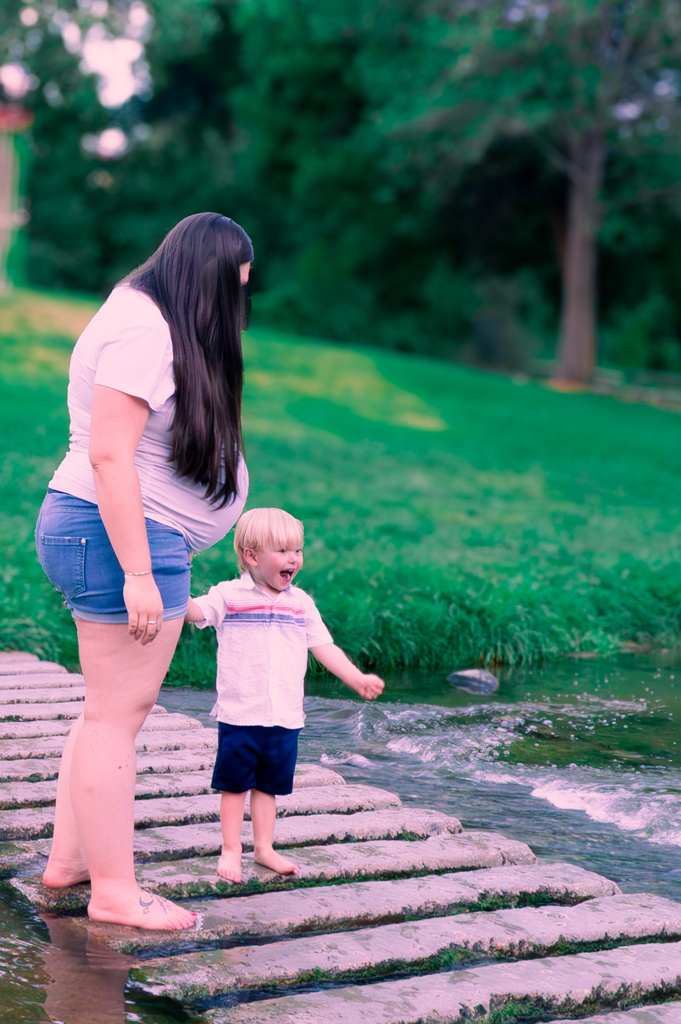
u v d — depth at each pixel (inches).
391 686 270.4
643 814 173.0
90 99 1648.6
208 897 129.0
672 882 146.1
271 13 1369.3
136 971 108.3
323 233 1593.3
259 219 1722.4
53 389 731.4
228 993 107.1
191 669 271.0
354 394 954.7
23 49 1563.7
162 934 117.6
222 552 349.4
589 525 508.7
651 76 1178.6
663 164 1268.5
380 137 1314.0
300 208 1583.4
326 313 1549.0
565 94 1141.7
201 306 117.9
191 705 238.7
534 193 1438.2
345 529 432.1
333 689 264.4
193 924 119.9
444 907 129.2
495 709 244.4
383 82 1197.1
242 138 1802.4
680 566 414.0
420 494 566.6
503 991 108.3
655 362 1777.8
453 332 1605.6
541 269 1640.0
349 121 1502.2
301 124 1488.7
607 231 1336.1
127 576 113.2
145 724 198.1
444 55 1102.4
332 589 323.9
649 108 1182.3
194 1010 102.6
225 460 121.0
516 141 1294.3
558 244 1486.2
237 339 121.6
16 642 265.7
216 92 1877.5
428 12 1104.2
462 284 1601.9
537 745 217.6
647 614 358.3
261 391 896.3
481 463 711.7
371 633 296.8
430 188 1298.0
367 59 1206.9
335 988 109.6
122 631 119.0
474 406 998.4
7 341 855.7
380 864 139.3
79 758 119.6
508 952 118.8
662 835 166.2
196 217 121.7
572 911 128.4
